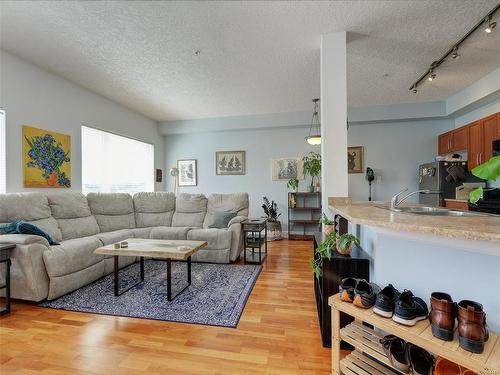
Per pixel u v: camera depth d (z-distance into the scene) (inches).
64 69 125.5
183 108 189.9
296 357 61.5
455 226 39.0
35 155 120.6
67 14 85.0
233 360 60.4
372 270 63.4
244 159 222.1
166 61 117.8
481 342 33.9
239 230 144.5
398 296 45.4
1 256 82.7
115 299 93.5
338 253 70.4
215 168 227.0
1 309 84.3
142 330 73.2
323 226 93.1
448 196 150.2
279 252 163.2
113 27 92.2
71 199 129.0
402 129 193.8
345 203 93.1
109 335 70.7
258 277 117.2
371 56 113.5
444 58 111.1
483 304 42.5
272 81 141.2
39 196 113.5
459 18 87.0
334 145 95.0
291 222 207.0
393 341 45.3
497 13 82.0
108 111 168.2
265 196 218.8
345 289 51.1
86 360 60.2
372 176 189.9
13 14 84.8
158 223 166.1
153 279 114.4
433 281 48.7
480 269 42.9
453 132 165.5
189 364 58.9
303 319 79.2
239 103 178.9
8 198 102.0
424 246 49.8
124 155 187.8
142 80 139.1
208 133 228.4
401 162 194.1
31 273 87.8
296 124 201.0
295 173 213.6
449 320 36.7
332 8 81.9
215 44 103.5
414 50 108.5
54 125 130.3
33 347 65.2
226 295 96.6
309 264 136.8
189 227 153.8
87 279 106.6
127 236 137.8
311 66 123.3
